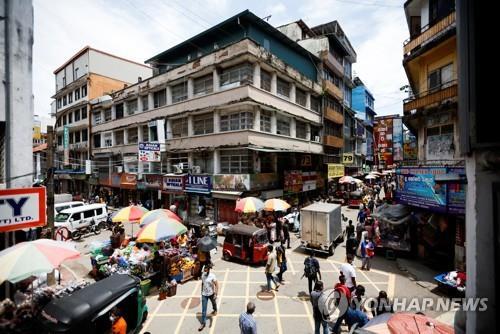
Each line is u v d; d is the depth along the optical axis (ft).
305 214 41.96
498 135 5.57
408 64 45.34
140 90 80.33
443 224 35.40
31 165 22.45
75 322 17.07
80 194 107.04
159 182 71.61
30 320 20.94
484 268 5.72
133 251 33.78
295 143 71.61
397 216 39.40
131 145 84.23
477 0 5.98
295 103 70.95
